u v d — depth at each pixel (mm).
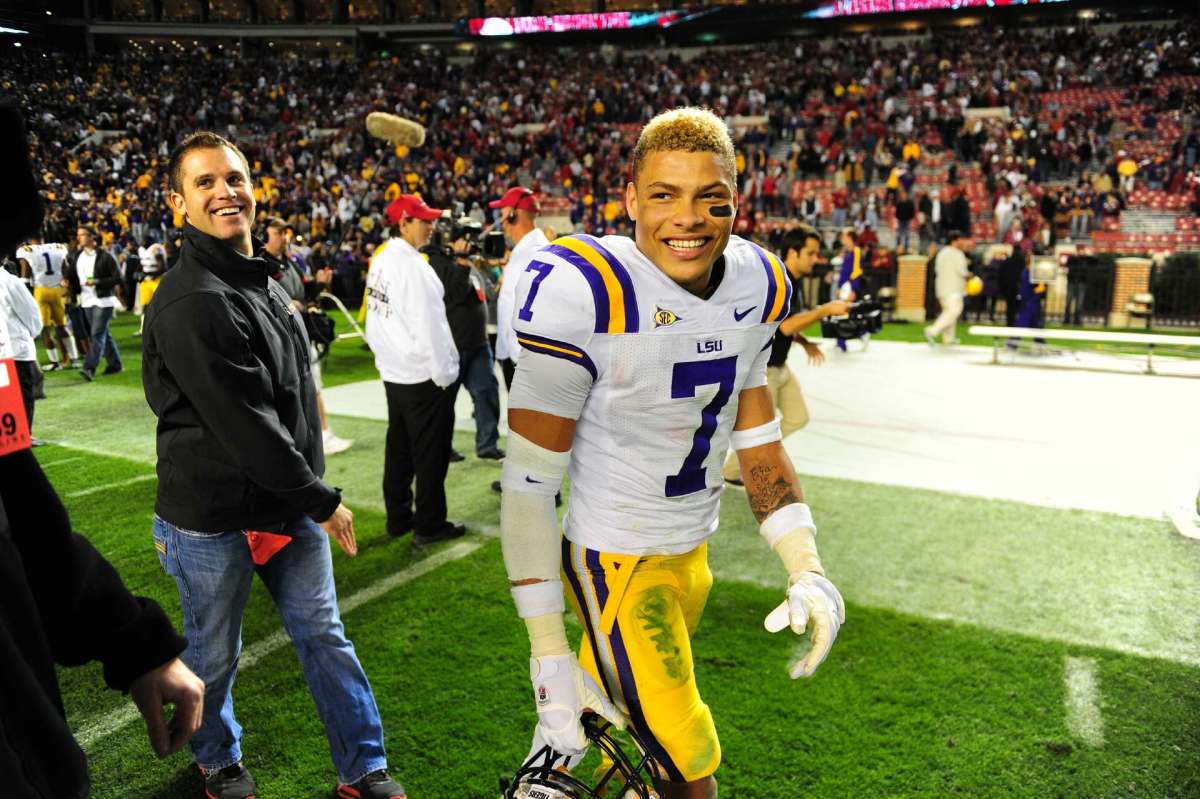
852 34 38312
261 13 42125
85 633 1154
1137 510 4805
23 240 968
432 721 2838
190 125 32312
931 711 2822
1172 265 14625
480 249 7656
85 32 38250
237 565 2299
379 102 34656
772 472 1901
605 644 1755
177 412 2205
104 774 2650
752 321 1733
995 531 4488
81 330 10570
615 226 24500
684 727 1730
